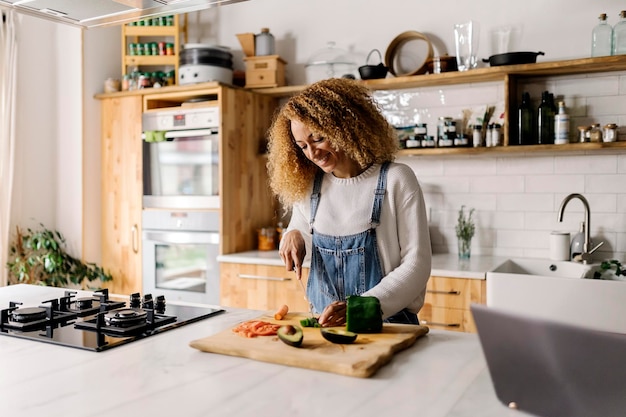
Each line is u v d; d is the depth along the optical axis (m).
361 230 1.80
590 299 2.29
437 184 3.57
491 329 0.94
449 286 2.91
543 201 3.30
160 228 3.84
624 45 2.93
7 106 3.80
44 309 1.74
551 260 3.17
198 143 3.66
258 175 3.93
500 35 3.34
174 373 1.21
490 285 2.47
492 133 3.20
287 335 1.35
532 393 0.94
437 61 3.32
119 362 1.29
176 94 3.79
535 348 0.90
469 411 0.99
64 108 4.10
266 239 3.79
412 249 1.74
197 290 3.70
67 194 4.11
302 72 3.94
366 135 1.76
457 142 3.30
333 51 3.76
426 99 3.57
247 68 3.84
